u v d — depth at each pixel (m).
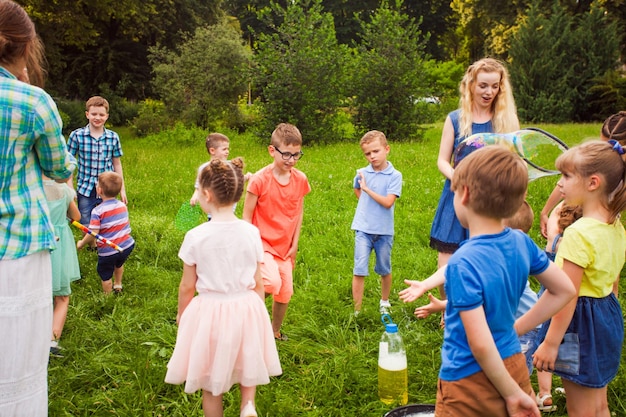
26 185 2.73
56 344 4.21
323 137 18.45
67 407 3.49
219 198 3.12
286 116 18.19
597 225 2.78
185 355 3.11
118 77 32.22
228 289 3.12
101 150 6.74
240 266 3.16
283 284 4.33
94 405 3.54
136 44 33.16
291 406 3.50
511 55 29.33
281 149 4.18
